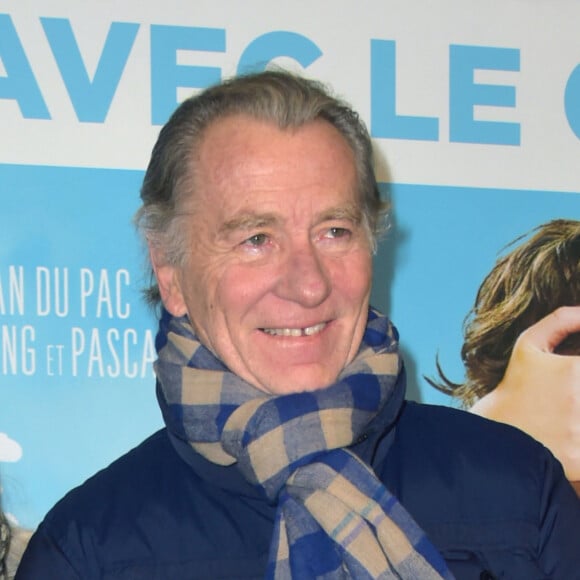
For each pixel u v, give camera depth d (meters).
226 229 1.69
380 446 1.81
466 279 2.49
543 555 1.77
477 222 2.50
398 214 2.47
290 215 1.68
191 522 1.75
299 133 1.71
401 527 1.68
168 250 1.80
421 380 2.47
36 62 2.36
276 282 1.69
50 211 2.36
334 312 1.73
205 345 1.81
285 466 1.71
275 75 1.80
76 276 2.36
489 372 2.48
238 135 1.72
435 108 2.48
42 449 2.34
